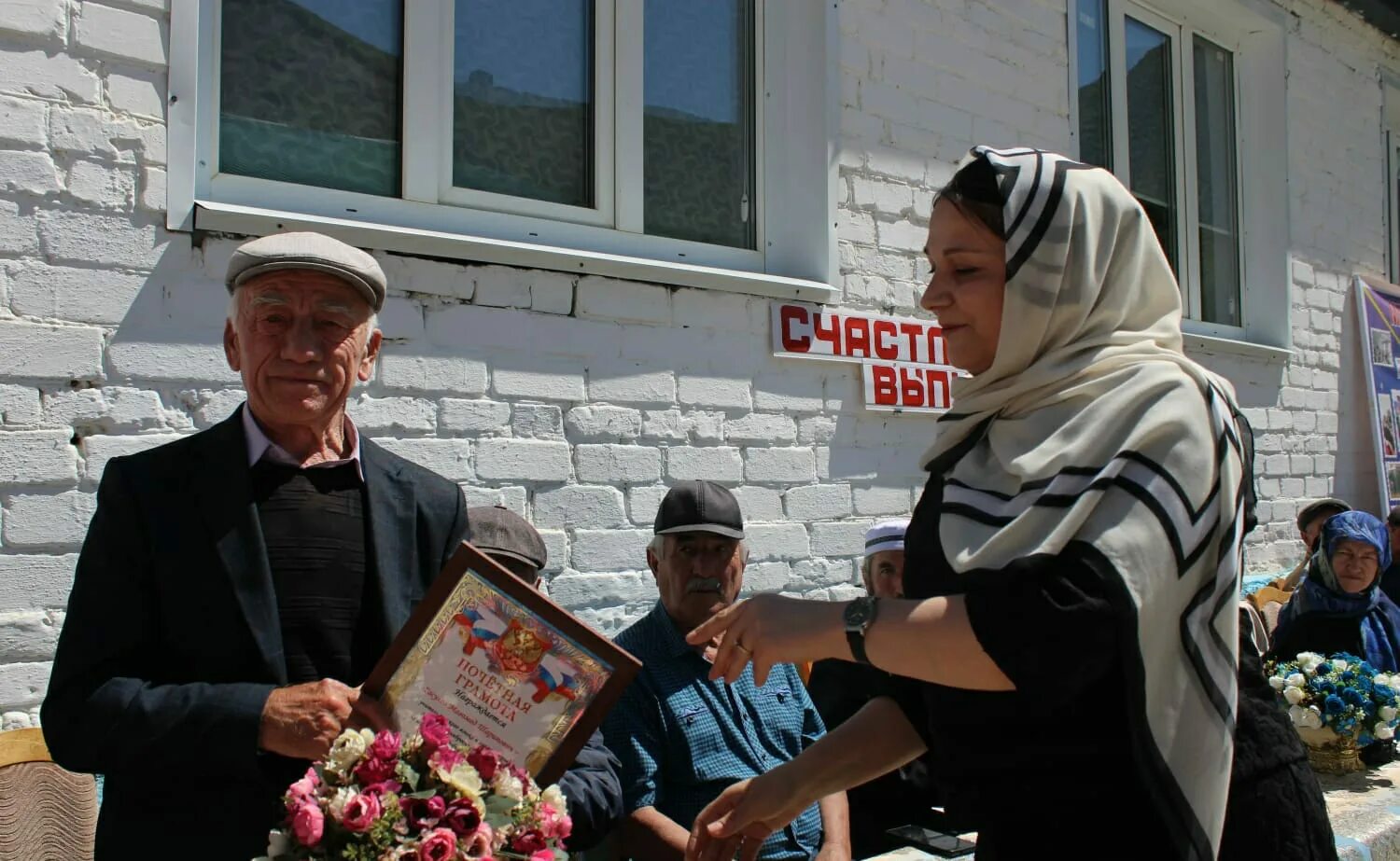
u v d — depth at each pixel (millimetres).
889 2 3969
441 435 2838
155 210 2439
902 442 3951
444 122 3029
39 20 2307
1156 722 1171
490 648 1529
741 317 3488
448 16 3041
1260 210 5992
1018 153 1344
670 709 2465
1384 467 6352
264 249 1723
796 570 3604
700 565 2576
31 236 2287
